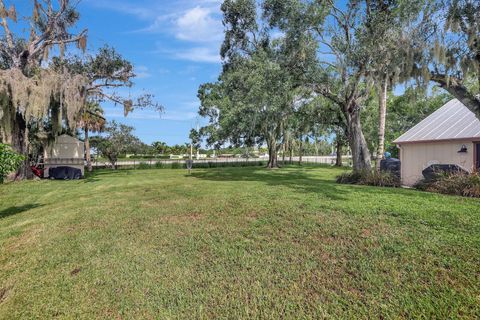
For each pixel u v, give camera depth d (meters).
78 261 3.92
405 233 4.06
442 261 3.26
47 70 13.80
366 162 12.12
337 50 10.63
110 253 4.12
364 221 4.64
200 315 2.73
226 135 25.67
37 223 5.92
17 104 12.59
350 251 3.68
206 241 4.32
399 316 2.53
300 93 13.41
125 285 3.28
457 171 8.59
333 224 4.58
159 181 13.50
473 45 6.71
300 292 2.97
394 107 21.84
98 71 18.22
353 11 10.53
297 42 10.95
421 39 7.35
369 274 3.15
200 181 12.76
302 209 5.47
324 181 12.16
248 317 2.67
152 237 4.65
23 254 4.30
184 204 6.77
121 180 14.64
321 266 3.41
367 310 2.63
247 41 18.36
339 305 2.73
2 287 3.43
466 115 10.98
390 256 3.47
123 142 26.56
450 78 7.20
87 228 5.32
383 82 9.07
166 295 3.06
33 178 15.20
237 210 5.77
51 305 2.99
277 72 11.30
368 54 9.20
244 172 20.84
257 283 3.17
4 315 2.88
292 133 27.19
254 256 3.75
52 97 13.52
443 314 2.50
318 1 10.59
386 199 6.31
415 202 5.92
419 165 11.27
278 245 4.01
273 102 13.04
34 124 16.53
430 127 11.48
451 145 10.17
